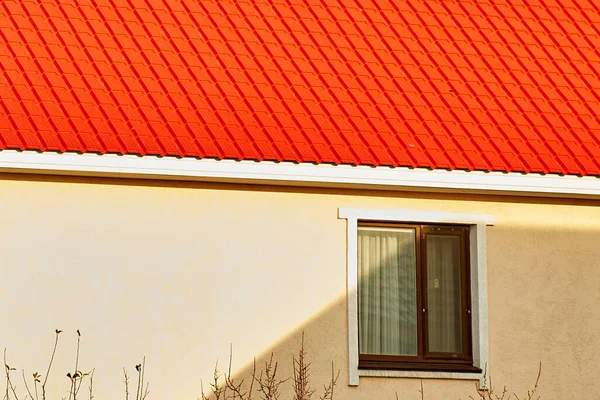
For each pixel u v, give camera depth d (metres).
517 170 18.41
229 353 18.11
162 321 17.97
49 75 18.31
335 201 18.77
